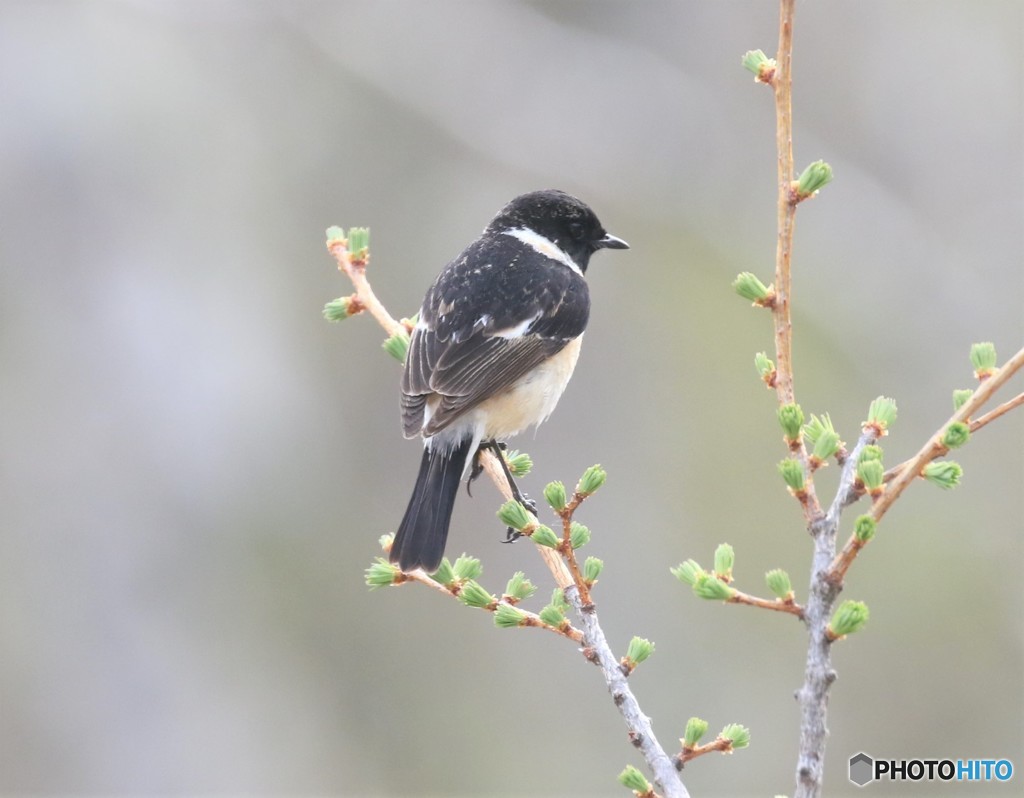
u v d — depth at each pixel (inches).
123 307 589.3
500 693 600.4
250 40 711.1
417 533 243.1
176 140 636.7
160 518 574.9
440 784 590.9
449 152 745.6
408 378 295.1
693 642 608.7
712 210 753.6
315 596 606.5
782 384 197.3
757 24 767.7
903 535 617.0
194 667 565.3
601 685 596.4
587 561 210.5
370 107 735.1
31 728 535.2
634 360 703.1
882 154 765.3
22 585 544.4
